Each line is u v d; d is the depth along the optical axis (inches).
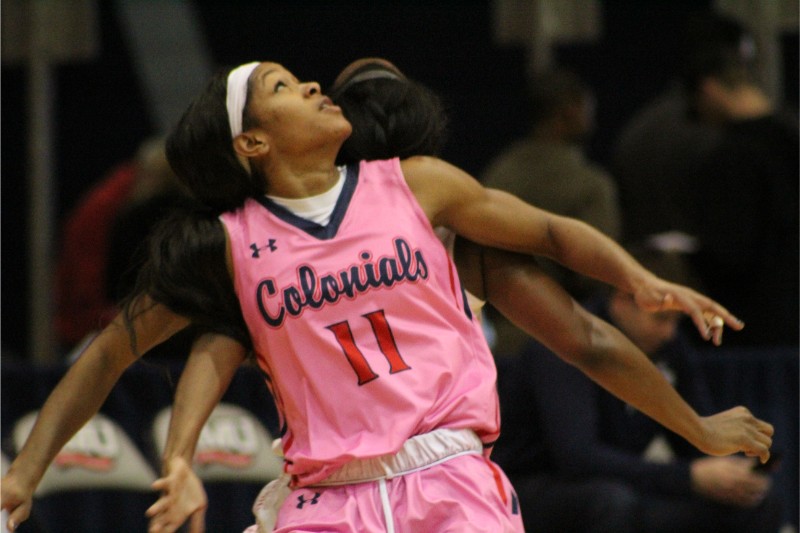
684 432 377.4
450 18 1048.2
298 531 343.9
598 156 1004.6
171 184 652.7
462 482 342.6
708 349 663.1
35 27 719.1
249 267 351.3
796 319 643.5
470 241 374.9
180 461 327.6
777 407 617.0
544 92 649.6
